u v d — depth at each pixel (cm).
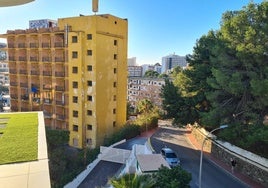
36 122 1567
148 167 2041
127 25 4619
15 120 1616
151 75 13488
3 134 1309
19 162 960
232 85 2497
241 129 2520
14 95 5119
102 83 4088
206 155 3108
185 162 2831
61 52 4253
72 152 3606
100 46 3959
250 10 2611
